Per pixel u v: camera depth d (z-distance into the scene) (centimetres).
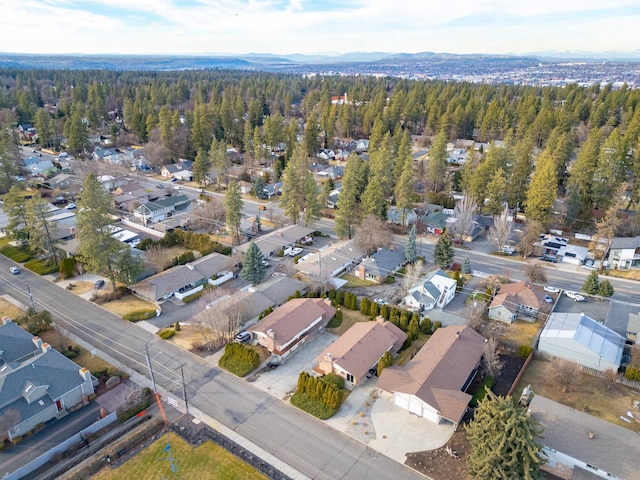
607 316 5153
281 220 8438
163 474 3275
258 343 4831
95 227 5550
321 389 3931
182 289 5912
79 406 3934
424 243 7706
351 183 7506
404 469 3322
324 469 3325
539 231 7000
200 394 4106
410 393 3778
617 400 3994
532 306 5341
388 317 5269
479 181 8488
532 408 3628
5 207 7000
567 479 3247
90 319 5300
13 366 4050
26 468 3231
